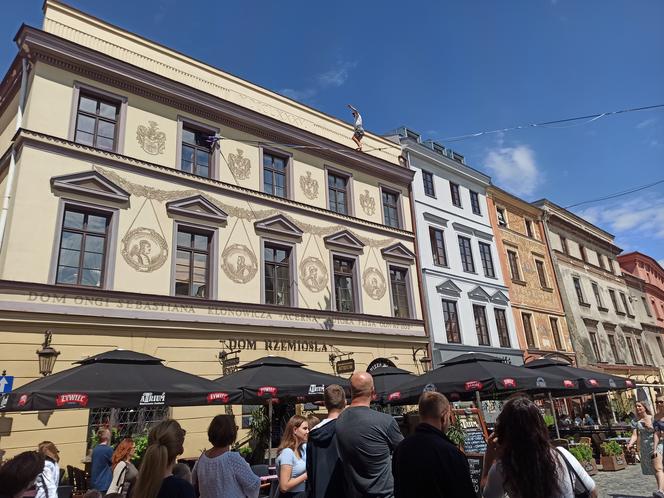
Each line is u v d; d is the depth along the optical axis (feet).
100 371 26.71
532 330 85.87
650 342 127.75
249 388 31.27
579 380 43.29
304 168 59.11
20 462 11.16
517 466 10.00
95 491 17.79
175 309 42.52
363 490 12.49
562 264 102.58
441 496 9.91
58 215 38.27
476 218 83.92
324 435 14.46
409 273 67.21
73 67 42.57
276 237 52.80
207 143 50.90
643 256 147.43
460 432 33.12
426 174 77.77
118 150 43.47
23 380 33.58
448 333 69.36
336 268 58.75
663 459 27.04
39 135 38.83
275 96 59.00
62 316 36.19
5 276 34.73
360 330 57.06
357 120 68.13
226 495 13.65
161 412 39.70
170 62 49.88
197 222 46.57
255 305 48.06
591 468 42.27
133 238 41.91
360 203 64.75
